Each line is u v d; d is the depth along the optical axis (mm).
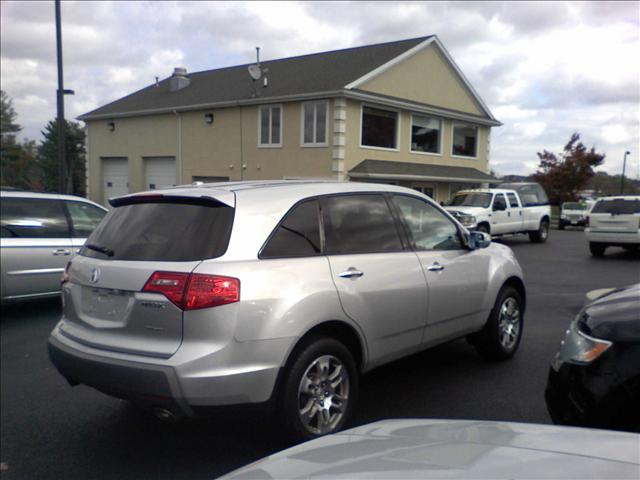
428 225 5062
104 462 3877
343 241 4203
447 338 5102
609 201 16047
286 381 3635
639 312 3629
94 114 30766
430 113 24625
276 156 23047
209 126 25500
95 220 8789
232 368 3385
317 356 3791
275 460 2152
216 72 30562
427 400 4828
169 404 3365
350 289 4035
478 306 5418
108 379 3578
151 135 28234
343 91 20438
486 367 5723
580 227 34812
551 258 16062
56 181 58406
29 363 6180
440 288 4863
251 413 3510
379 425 2539
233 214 3678
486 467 1824
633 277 12352
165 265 3529
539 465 1821
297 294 3668
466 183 27094
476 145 28109
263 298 3504
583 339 3682
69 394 5215
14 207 7926
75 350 3805
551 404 3791
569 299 9695
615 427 3396
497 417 4457
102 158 31219
